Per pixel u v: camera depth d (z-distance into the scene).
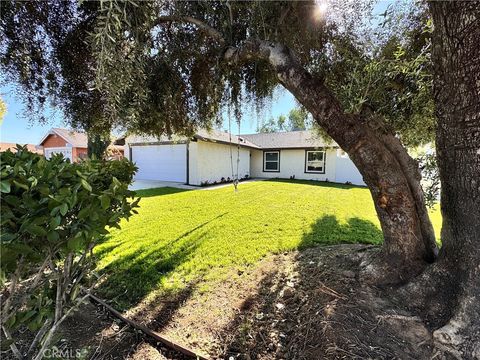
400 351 1.41
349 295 1.88
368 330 1.55
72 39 2.00
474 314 1.37
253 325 1.85
